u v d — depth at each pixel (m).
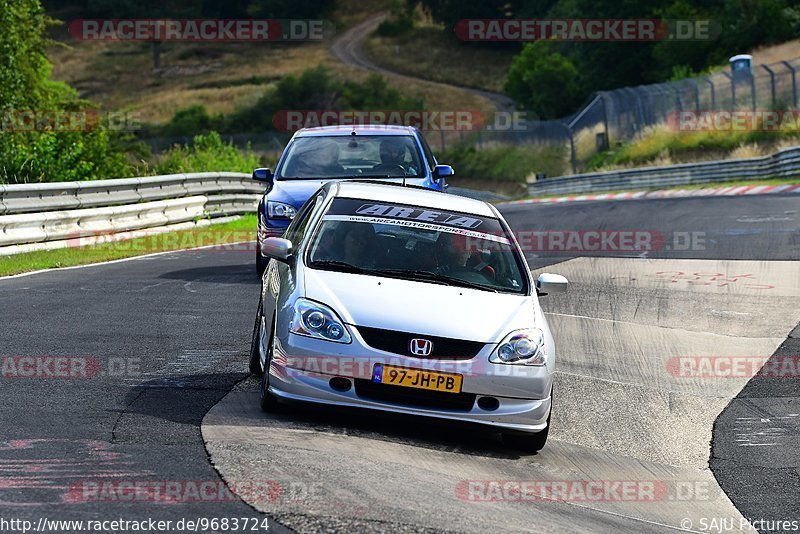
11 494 18.14
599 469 25.25
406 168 48.56
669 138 169.12
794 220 77.44
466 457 24.28
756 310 45.91
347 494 19.52
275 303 26.22
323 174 48.53
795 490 24.38
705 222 79.81
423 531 17.98
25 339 32.91
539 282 28.84
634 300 48.22
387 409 24.17
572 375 34.47
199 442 22.16
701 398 32.59
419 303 25.33
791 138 149.12
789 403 32.16
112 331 35.19
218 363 31.00
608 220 85.19
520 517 19.83
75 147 102.00
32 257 58.53
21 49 129.75
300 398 24.33
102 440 21.91
